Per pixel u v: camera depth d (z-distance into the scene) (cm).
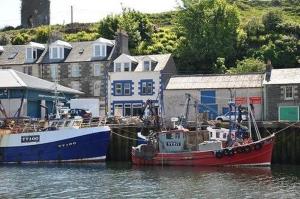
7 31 10706
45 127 4250
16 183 3023
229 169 3650
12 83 4916
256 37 8262
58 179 3183
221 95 5150
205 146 3875
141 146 4025
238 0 11719
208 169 3662
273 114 4934
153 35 9206
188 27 7862
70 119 4256
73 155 4184
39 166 3966
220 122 4372
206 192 2652
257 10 11188
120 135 4331
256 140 4112
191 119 5181
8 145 4234
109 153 4353
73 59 6606
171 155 3931
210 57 7681
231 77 5331
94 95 6456
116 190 2741
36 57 6838
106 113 5709
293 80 4934
